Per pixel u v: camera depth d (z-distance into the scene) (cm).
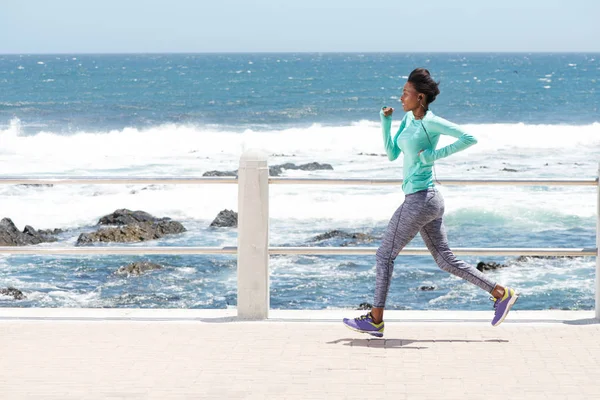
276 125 4178
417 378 452
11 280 1211
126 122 4347
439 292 1169
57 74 10594
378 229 1539
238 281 581
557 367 471
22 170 2297
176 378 453
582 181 567
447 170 2312
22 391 432
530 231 1533
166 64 16062
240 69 12825
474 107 5369
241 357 491
